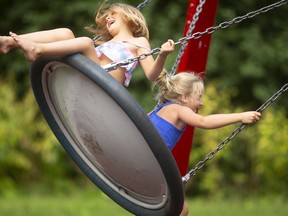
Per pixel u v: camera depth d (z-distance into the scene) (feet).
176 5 124.77
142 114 44.14
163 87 51.01
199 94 50.72
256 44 125.59
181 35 123.03
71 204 96.37
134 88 121.80
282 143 109.50
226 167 114.73
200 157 112.27
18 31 134.92
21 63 130.00
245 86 127.54
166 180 46.16
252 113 48.88
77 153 53.01
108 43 50.47
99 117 47.70
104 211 90.68
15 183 114.11
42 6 130.72
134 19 51.47
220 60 126.00
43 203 97.35
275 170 110.22
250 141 113.70
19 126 115.24
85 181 117.39
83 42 45.60
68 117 50.83
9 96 118.11
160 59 47.80
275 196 109.40
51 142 113.60
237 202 105.70
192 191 115.96
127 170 49.67
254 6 130.41
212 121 48.88
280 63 126.93
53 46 44.78
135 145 47.39
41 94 51.24
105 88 44.29
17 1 132.67
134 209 51.55
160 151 44.55
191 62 59.88
